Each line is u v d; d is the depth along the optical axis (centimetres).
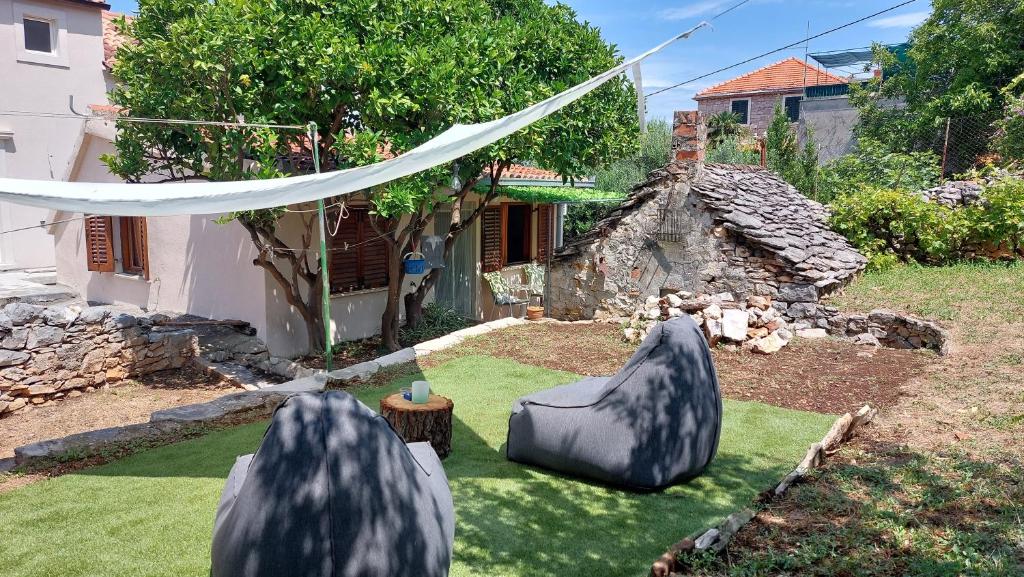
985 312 878
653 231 1116
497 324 1140
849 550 377
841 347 871
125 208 409
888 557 369
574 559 397
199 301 1138
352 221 1146
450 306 1413
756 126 3228
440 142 402
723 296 986
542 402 540
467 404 723
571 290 1224
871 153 1711
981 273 1040
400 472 304
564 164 1004
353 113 927
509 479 518
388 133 865
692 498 475
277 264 1041
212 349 1006
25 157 1444
